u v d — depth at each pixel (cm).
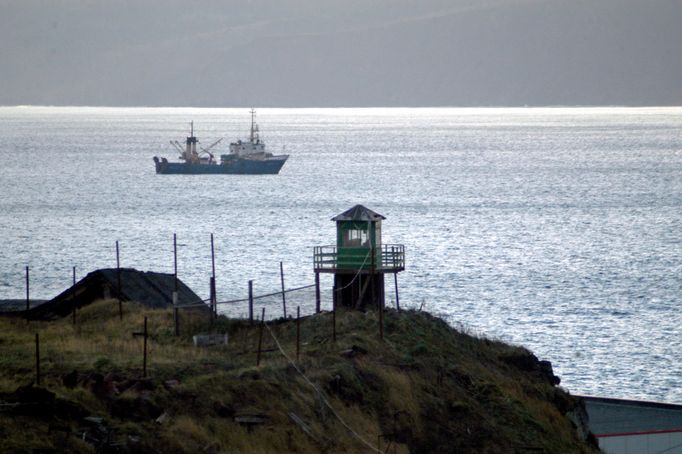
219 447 18325
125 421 18188
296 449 19175
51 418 17550
